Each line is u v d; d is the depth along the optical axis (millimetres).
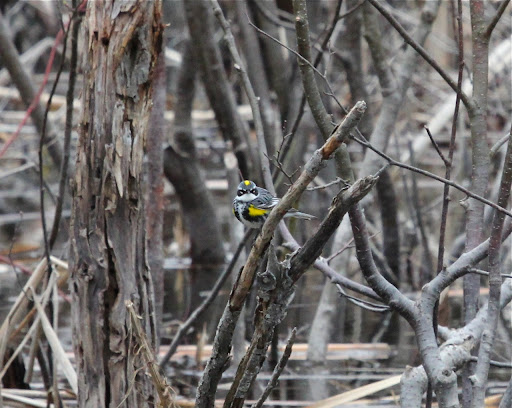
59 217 10617
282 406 10320
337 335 14438
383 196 16891
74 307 7699
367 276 6160
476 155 6699
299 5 6477
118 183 7516
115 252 7562
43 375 10430
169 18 26094
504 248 13680
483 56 6711
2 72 24656
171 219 22625
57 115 19922
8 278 17984
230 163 14531
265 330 5742
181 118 17766
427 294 6234
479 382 5895
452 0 9047
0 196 24484
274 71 16641
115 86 7531
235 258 10727
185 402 10242
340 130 5039
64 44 10125
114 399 7551
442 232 6410
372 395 10953
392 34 21531
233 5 19156
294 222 11023
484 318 6730
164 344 13617
